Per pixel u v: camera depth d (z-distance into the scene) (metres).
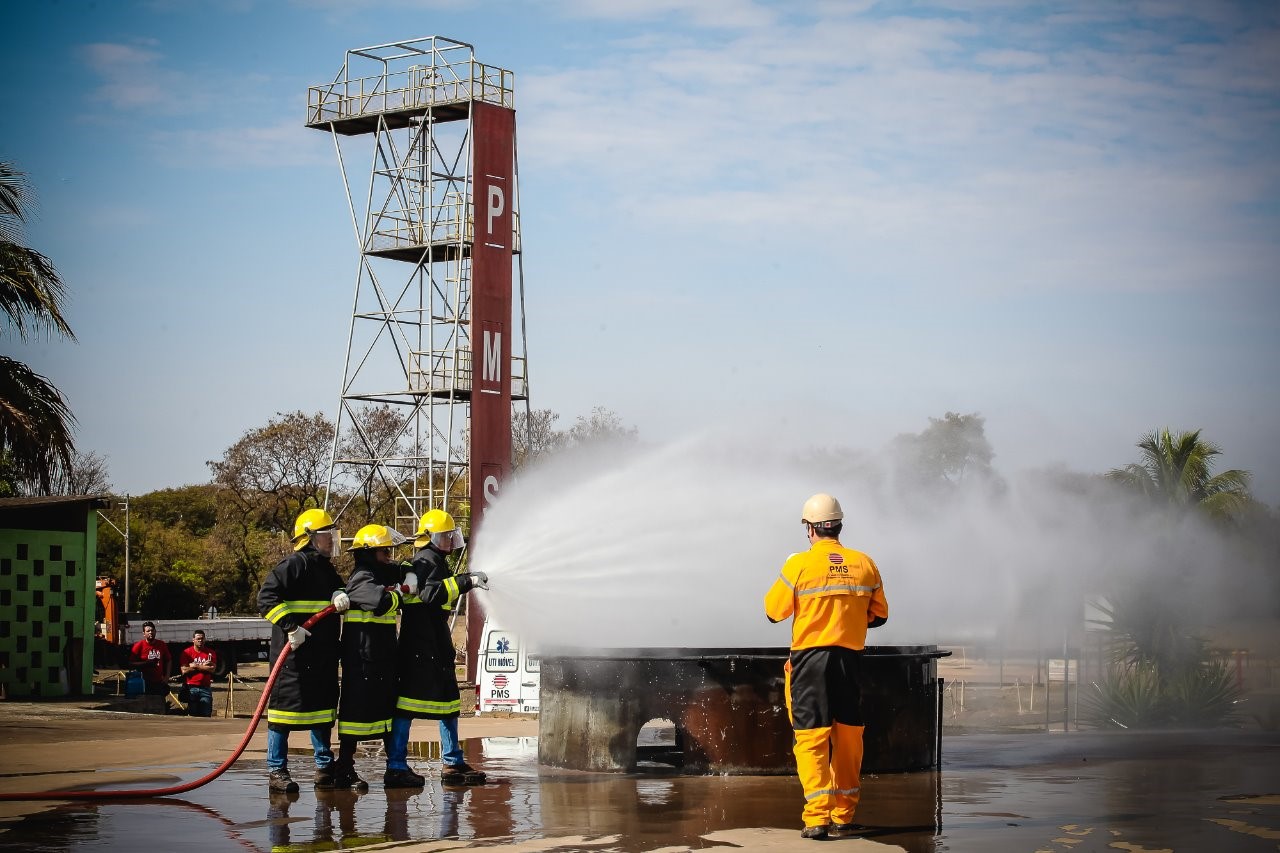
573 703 10.91
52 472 20.58
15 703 20.02
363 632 10.18
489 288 34.09
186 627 36.53
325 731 10.17
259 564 65.00
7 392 20.11
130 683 22.59
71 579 22.25
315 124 37.66
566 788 9.99
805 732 8.08
